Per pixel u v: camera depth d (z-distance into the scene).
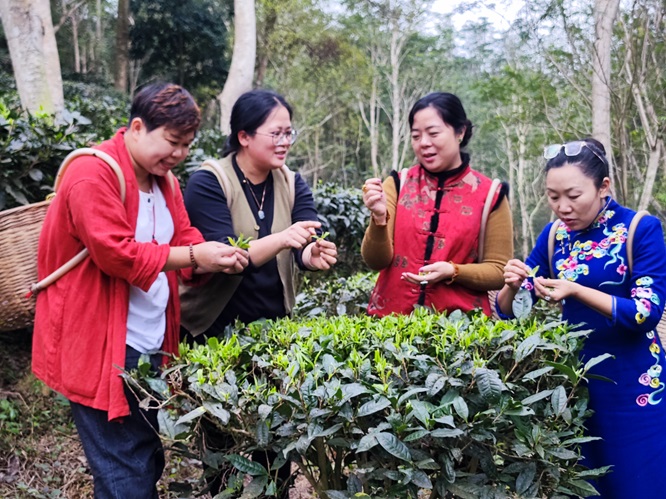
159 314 2.00
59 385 1.85
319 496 1.83
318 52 26.25
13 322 2.56
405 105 36.34
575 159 2.04
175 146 1.86
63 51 22.09
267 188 2.34
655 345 2.12
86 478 3.01
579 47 12.38
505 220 2.38
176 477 3.08
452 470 1.63
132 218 1.88
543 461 1.70
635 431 2.06
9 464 2.99
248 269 2.05
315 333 1.92
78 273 1.84
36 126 3.53
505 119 17.47
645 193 11.18
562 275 2.19
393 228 2.43
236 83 9.05
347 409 1.57
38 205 2.55
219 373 1.66
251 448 1.71
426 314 2.12
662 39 11.27
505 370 1.85
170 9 19.20
